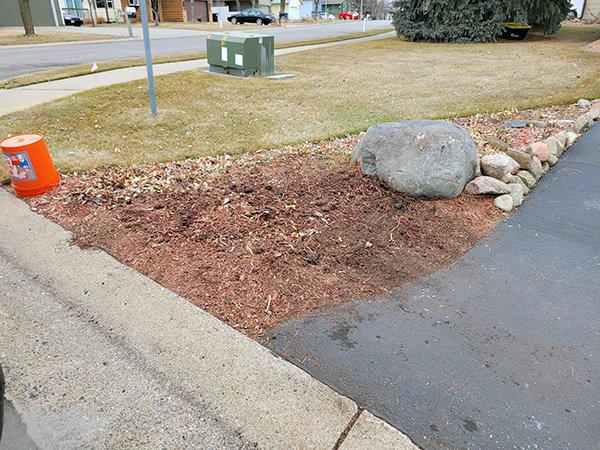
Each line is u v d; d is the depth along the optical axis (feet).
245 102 29.37
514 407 7.38
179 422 6.97
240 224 12.72
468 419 7.14
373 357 8.36
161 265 10.91
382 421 7.04
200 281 10.34
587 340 8.95
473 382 7.87
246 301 9.76
